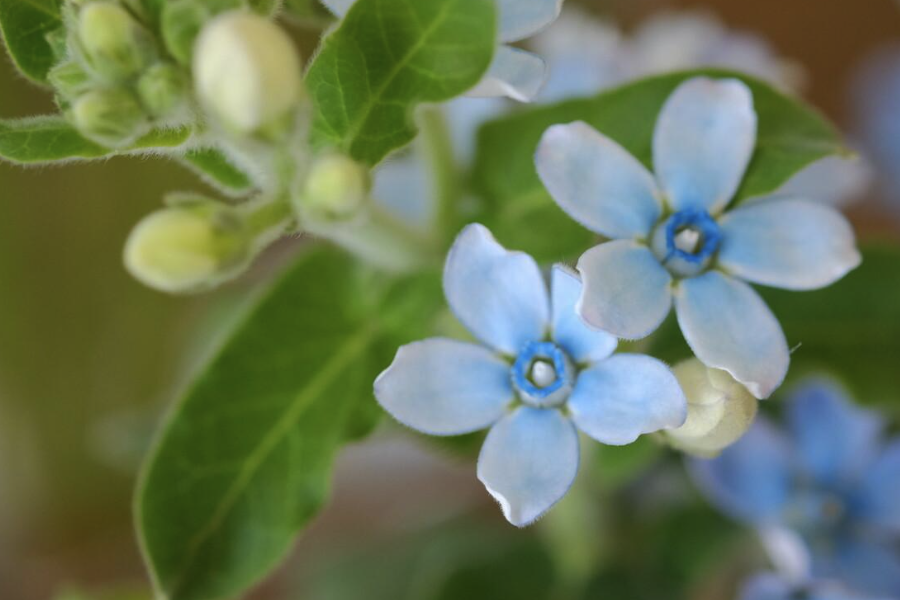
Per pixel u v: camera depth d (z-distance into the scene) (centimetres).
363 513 44
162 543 27
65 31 26
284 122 24
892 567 29
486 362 25
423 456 44
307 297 28
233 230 25
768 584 28
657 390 25
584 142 26
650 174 26
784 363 25
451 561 32
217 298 37
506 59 26
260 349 28
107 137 25
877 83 40
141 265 24
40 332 40
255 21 24
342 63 26
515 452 25
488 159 28
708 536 32
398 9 26
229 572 27
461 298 25
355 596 34
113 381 42
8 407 42
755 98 27
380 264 28
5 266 38
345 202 25
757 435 29
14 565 47
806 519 29
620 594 31
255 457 28
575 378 25
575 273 26
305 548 43
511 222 28
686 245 26
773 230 26
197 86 24
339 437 28
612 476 29
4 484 44
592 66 31
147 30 25
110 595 32
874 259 29
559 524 31
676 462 31
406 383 25
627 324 25
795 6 46
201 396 28
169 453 27
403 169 31
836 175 29
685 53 31
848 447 29
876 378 28
